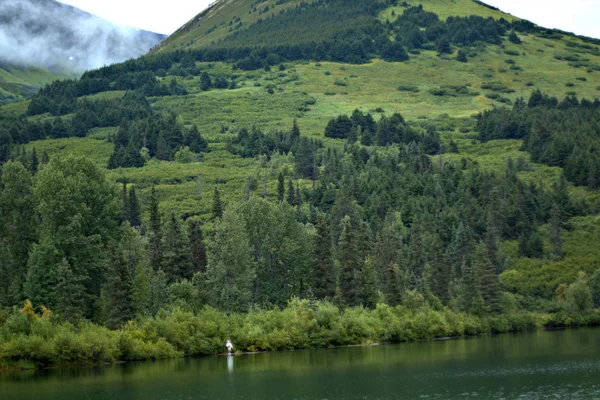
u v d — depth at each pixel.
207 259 158.25
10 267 140.00
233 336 132.00
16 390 95.69
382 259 184.50
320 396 91.56
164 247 160.25
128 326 125.12
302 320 139.38
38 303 131.88
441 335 159.38
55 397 91.50
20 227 146.00
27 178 150.25
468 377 102.62
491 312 174.12
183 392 94.38
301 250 161.50
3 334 112.44
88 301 136.12
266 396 91.81
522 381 98.94
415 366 113.25
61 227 134.00
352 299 158.88
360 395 91.88
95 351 116.06
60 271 125.69
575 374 103.19
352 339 144.00
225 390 95.44
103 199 146.38
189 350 126.00
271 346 134.38
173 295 141.38
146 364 117.44
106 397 91.25
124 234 147.62
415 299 161.38
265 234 162.25
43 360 112.69
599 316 182.88
